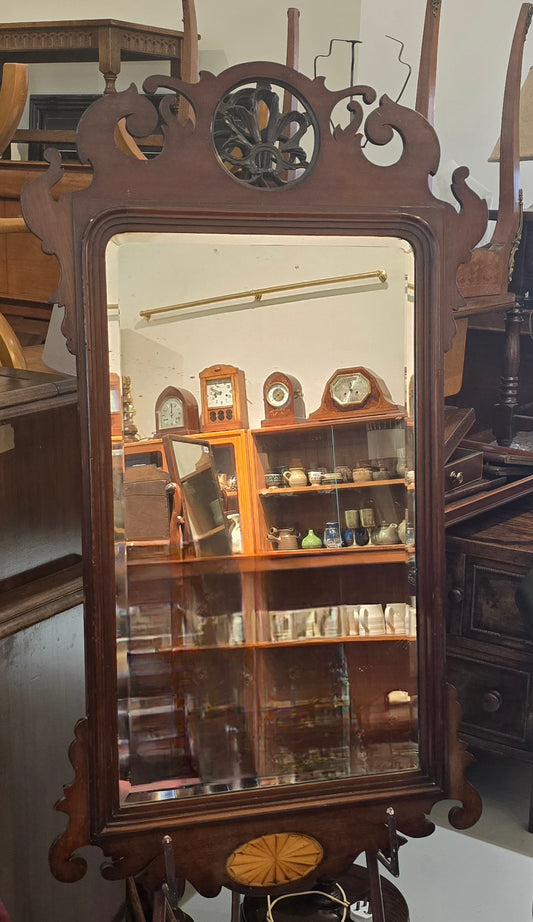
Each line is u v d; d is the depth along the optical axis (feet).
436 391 4.77
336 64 12.03
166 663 4.71
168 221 4.42
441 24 11.35
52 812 5.90
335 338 4.73
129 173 4.36
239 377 4.68
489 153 11.42
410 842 7.95
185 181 4.42
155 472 4.61
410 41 11.57
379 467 4.84
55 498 5.97
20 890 5.60
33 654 5.61
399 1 11.52
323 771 4.90
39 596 5.56
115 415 4.49
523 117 9.94
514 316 9.22
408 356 4.77
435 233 4.66
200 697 4.77
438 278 4.70
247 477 4.75
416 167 4.64
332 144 4.56
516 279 9.13
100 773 4.63
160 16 12.64
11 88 6.93
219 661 4.78
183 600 4.71
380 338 4.75
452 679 8.56
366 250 4.67
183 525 4.69
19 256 8.85
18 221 7.14
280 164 4.63
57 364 6.83
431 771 4.97
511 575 8.04
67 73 13.07
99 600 4.54
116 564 4.58
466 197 4.70
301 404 4.75
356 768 4.94
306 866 4.96
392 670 4.94
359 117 4.59
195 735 4.76
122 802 4.68
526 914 6.98
